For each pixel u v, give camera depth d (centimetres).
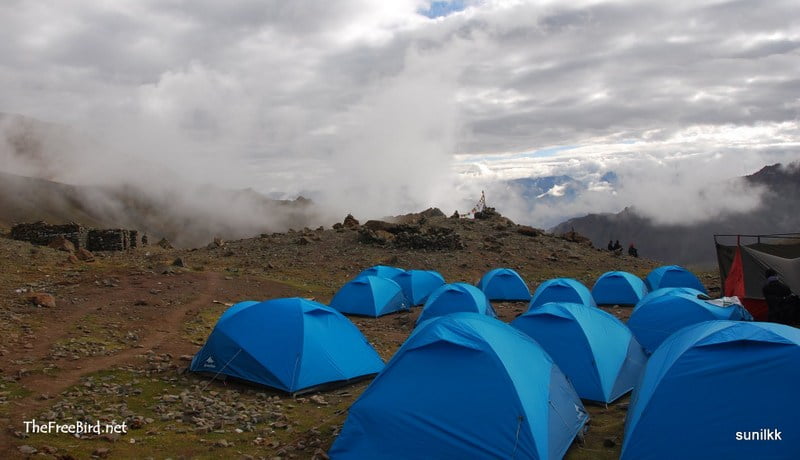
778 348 785
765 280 1806
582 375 1195
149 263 3058
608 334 1286
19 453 816
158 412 1080
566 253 4175
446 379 887
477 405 853
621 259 4181
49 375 1248
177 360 1453
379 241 4322
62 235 4228
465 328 948
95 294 2198
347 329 1409
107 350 1489
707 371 799
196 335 1764
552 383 961
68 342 1524
